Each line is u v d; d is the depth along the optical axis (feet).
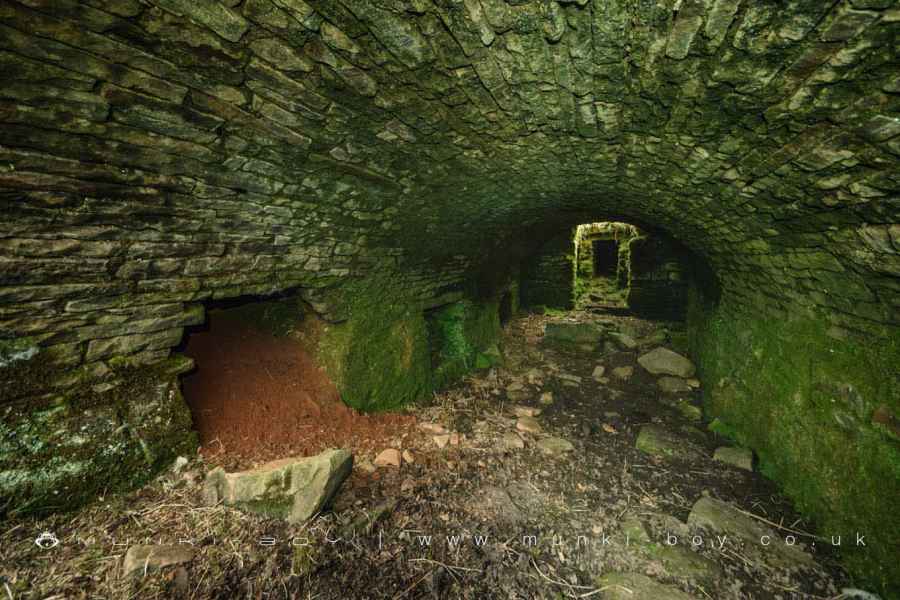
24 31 3.91
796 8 3.66
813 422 9.98
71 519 7.12
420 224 13.52
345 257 12.41
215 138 6.31
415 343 17.10
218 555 7.05
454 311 21.99
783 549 8.80
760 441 12.66
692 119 6.25
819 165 5.74
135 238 7.07
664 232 18.28
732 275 14.39
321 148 7.64
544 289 37.76
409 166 9.36
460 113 7.16
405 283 16.56
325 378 13.24
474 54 5.39
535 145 8.77
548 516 9.95
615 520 9.87
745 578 8.06
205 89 5.42
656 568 8.30
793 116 5.19
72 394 7.52
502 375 21.66
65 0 3.80
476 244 19.53
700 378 19.98
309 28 4.79
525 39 5.05
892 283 6.77
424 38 5.04
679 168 8.39
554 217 20.90
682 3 4.03
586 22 4.62
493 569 8.07
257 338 12.80
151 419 8.49
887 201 5.41
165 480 8.34
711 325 18.98
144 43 4.51
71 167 5.46
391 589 7.27
